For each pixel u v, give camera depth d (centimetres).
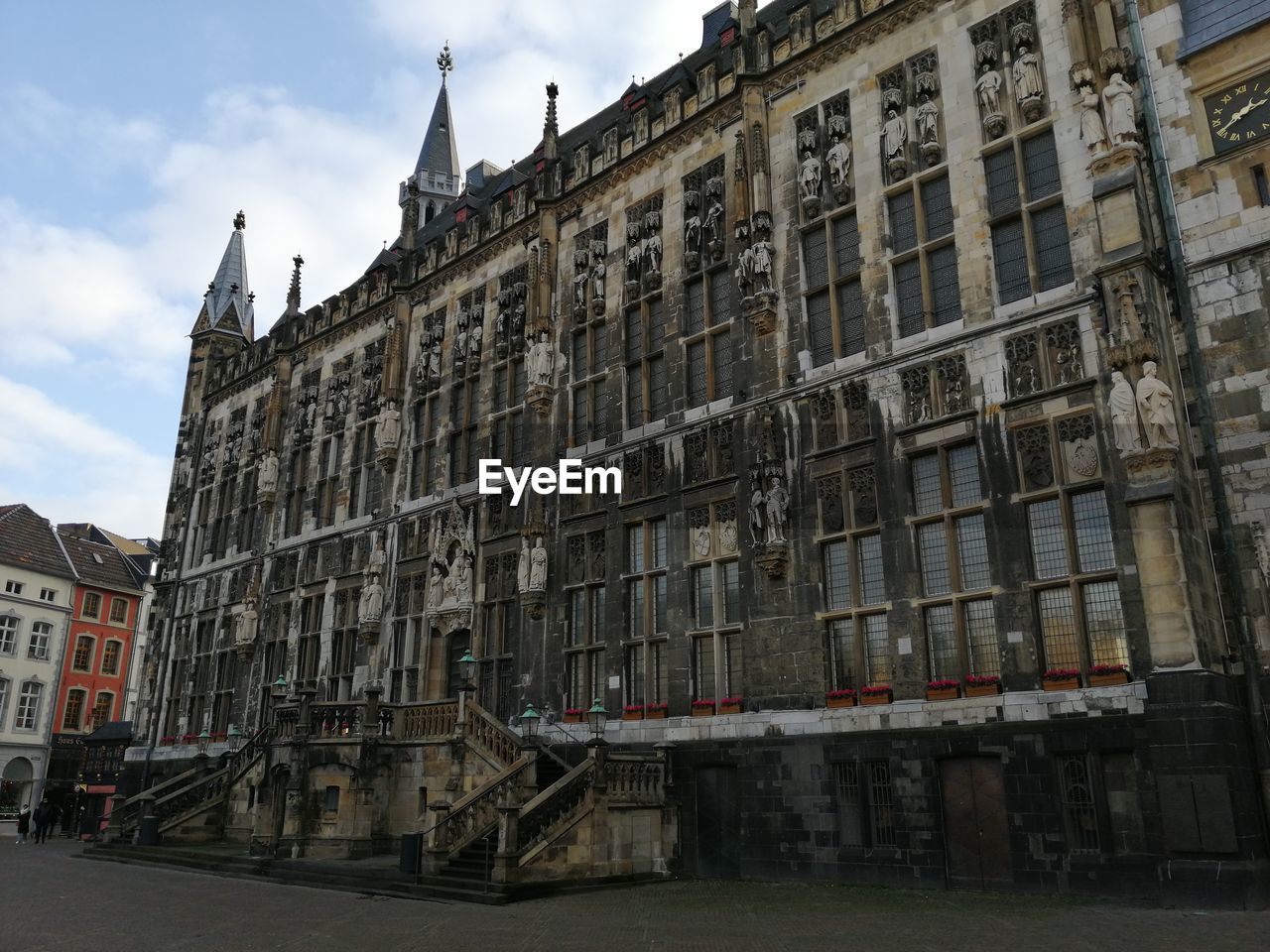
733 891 1916
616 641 2606
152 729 4322
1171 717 1631
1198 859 1571
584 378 2956
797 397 2381
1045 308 2014
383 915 1622
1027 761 1820
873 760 2034
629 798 2153
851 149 2475
